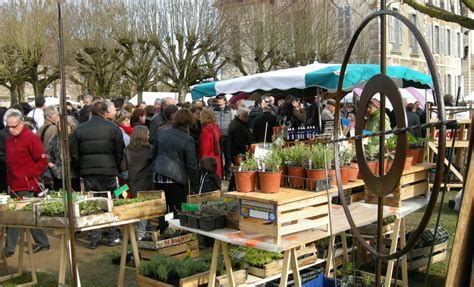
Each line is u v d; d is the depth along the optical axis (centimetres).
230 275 392
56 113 737
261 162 367
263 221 355
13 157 598
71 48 2225
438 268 541
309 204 356
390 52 2716
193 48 2136
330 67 680
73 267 344
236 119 909
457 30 3597
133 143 648
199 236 679
